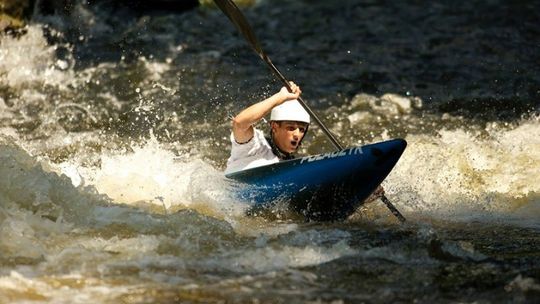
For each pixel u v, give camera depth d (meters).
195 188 25.36
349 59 43.62
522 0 52.53
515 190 28.92
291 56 43.88
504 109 37.88
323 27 48.41
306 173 23.94
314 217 24.59
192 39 44.91
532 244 22.56
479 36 47.00
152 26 45.69
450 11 51.06
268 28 48.12
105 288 18.55
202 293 18.47
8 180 23.48
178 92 38.72
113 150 32.44
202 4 48.81
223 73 41.00
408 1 53.03
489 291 18.88
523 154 32.16
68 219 22.59
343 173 23.75
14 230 21.42
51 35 42.91
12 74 39.69
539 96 39.31
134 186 26.81
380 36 47.12
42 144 33.16
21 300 17.73
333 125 36.19
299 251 21.22
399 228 23.91
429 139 34.41
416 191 28.23
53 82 39.41
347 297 18.47
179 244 21.31
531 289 18.95
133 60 42.00
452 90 39.97
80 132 34.59
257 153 24.58
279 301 18.19
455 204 27.16
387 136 35.22
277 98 24.09
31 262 19.77
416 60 43.62
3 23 41.47
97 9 45.72
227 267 20.02
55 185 23.86
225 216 24.33
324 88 39.94
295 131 24.67
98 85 39.28
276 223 24.09
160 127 35.22
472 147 32.94
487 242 22.78
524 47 45.56
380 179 24.03
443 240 22.61
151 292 18.41
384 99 38.88
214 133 34.56
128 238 21.58
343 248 21.47
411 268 20.25
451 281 19.44
